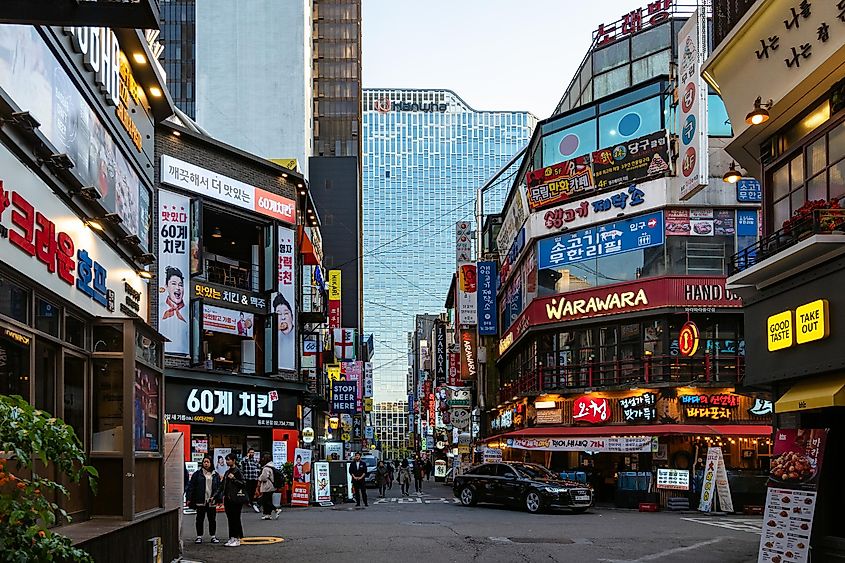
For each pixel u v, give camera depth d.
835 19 12.22
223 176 34.88
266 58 73.81
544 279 38.12
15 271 9.88
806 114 14.29
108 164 13.95
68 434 5.79
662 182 33.78
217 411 33.53
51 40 11.07
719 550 16.34
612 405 34.41
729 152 16.42
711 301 32.84
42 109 10.80
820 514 12.45
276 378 36.53
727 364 32.94
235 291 35.25
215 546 16.88
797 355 13.80
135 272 16.45
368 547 16.55
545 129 38.97
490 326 49.12
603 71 41.66
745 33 14.31
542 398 37.44
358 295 100.31
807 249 12.62
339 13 112.50
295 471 29.77
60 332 11.35
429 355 104.00
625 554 15.68
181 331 32.41
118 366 12.20
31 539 5.57
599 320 35.22
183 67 86.06
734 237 33.38
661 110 34.41
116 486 11.77
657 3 39.97
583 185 36.59
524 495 26.58
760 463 32.22
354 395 54.59
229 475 17.00
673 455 33.12
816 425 13.66
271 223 37.00
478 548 16.44
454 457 69.38
